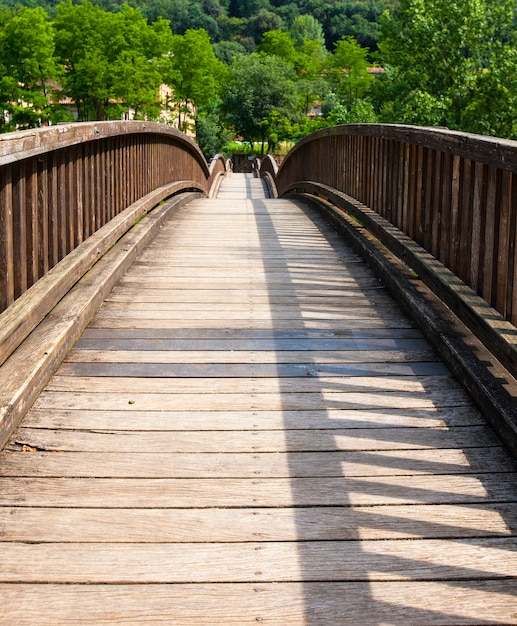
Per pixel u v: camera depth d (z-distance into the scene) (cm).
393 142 602
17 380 313
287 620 197
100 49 4134
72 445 289
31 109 3788
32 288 391
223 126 6069
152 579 212
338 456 286
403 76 2867
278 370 369
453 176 430
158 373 362
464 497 258
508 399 309
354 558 223
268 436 300
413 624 196
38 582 210
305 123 5784
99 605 201
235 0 13825
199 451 287
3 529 235
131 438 296
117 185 642
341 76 5647
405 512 248
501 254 349
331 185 952
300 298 496
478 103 2686
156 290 509
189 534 234
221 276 553
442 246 459
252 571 217
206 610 200
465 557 224
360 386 351
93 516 243
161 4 11894
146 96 4125
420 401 335
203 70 5159
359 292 515
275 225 812
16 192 364
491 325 335
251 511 247
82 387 343
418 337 421
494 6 2717
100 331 421
